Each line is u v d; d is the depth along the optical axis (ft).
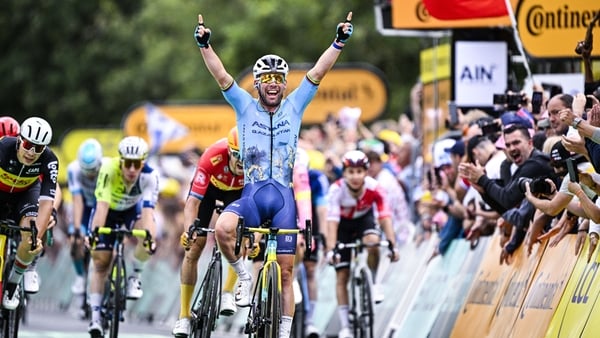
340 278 89.15
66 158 201.46
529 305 66.13
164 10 281.74
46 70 295.48
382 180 103.19
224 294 73.26
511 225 72.49
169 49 276.00
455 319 79.97
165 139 184.34
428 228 95.61
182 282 74.54
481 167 72.69
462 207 84.94
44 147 72.54
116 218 92.68
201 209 74.33
